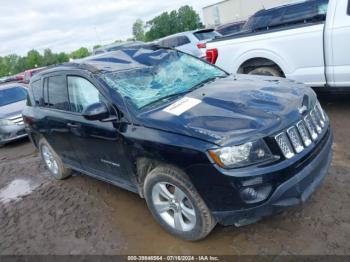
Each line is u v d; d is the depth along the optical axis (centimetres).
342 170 353
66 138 394
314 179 264
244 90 312
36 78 457
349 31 445
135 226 335
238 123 251
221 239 288
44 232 362
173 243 297
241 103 281
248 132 241
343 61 461
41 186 494
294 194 246
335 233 267
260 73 556
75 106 369
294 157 248
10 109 805
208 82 358
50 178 518
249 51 552
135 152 288
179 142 252
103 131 319
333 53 466
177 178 265
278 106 272
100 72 337
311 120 281
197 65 399
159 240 305
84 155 381
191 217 275
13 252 337
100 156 348
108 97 312
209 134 244
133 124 290
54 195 451
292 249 260
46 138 453
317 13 507
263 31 535
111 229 340
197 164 244
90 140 346
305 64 500
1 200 477
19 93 906
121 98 306
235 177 234
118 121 303
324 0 501
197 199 261
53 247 330
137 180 318
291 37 500
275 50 522
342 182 332
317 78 495
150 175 287
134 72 346
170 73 365
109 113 309
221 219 257
